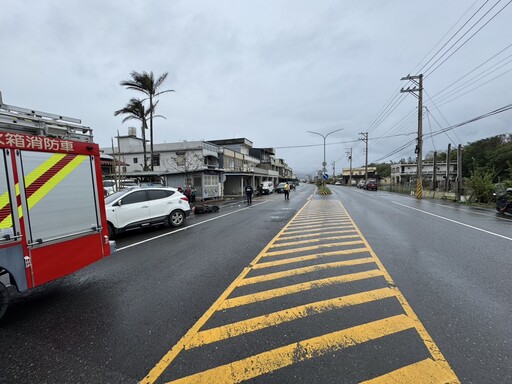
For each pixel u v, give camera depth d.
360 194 30.45
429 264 5.01
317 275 4.50
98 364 2.45
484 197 17.41
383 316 3.16
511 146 38.75
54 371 2.37
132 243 7.38
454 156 58.09
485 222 9.95
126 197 8.52
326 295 3.74
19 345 2.78
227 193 33.12
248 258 5.60
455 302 3.49
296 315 3.22
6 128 3.45
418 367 2.30
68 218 3.95
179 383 2.19
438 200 21.23
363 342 2.67
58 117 4.04
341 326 2.96
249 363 2.41
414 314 3.19
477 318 3.10
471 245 6.43
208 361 2.45
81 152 4.17
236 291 3.95
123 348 2.69
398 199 22.38
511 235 7.59
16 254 3.33
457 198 19.61
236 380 2.21
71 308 3.59
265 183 33.91
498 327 2.91
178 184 23.14
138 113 21.00
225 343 2.71
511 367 2.30
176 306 3.55
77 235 4.07
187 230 9.07
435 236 7.43
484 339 2.70
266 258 5.55
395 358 2.42
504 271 4.65
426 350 2.53
